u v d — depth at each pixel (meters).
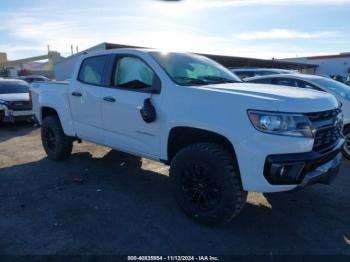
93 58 5.00
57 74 27.27
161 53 4.29
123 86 4.41
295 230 3.54
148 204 4.18
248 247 3.20
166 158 3.88
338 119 3.68
